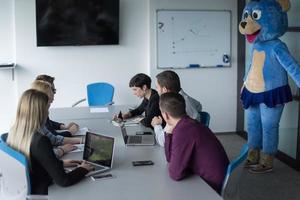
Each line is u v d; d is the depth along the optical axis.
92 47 5.72
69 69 5.71
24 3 5.47
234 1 5.83
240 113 6.00
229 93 6.04
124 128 3.45
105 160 2.42
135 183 2.17
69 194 2.03
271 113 4.18
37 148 2.21
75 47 5.68
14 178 2.32
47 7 5.43
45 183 2.27
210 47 5.86
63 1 5.46
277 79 4.09
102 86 5.36
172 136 2.39
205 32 5.81
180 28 5.75
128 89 5.88
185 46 5.80
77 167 2.33
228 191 2.24
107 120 3.89
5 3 5.49
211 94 5.99
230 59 5.94
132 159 2.61
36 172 2.28
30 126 2.29
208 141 2.30
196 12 5.74
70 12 5.50
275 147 4.31
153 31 5.71
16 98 5.66
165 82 3.17
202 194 2.00
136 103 5.89
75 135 3.31
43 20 5.45
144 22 5.77
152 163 2.51
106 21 5.60
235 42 5.92
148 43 5.79
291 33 4.60
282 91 4.09
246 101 4.34
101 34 5.62
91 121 3.84
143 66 5.86
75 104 5.45
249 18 4.17
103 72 5.80
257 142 4.48
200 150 2.28
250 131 4.49
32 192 2.26
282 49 4.01
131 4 5.71
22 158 2.19
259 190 3.90
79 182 2.20
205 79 5.94
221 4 5.80
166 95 2.49
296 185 4.02
